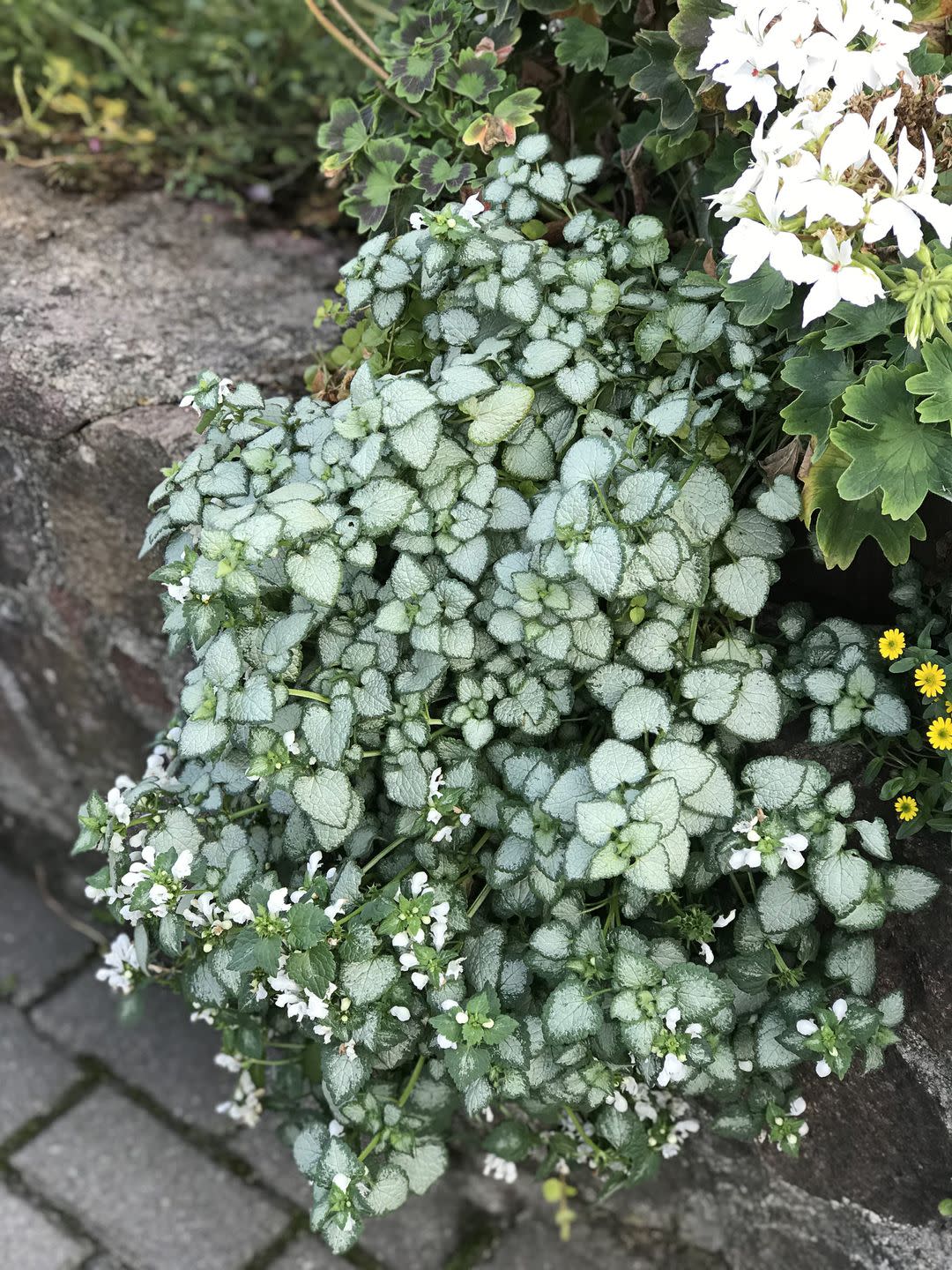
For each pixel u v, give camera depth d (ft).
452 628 2.56
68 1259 3.38
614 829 2.32
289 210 4.41
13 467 3.56
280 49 4.79
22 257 3.90
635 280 2.81
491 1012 2.46
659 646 2.54
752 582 2.62
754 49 2.47
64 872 4.34
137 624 3.63
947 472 2.43
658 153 3.07
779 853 2.41
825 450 2.52
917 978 2.60
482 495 2.60
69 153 4.43
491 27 3.28
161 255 4.04
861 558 2.83
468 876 2.74
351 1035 2.52
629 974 2.39
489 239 2.68
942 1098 2.62
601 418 2.67
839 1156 2.82
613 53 3.34
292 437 2.82
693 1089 2.58
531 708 2.57
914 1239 2.81
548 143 2.89
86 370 3.44
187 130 4.65
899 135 2.45
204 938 2.62
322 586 2.44
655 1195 3.38
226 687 2.47
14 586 3.87
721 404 2.66
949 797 2.52
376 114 3.33
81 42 4.87
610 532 2.34
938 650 2.68
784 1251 3.15
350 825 2.53
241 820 2.82
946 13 2.70
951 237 2.34
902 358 2.51
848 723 2.56
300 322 3.81
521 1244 3.43
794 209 2.35
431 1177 2.80
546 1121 3.14
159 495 2.77
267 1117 3.67
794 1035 2.48
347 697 2.54
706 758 2.38
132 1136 3.65
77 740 4.15
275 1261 3.39
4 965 4.09
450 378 2.56
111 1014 3.95
